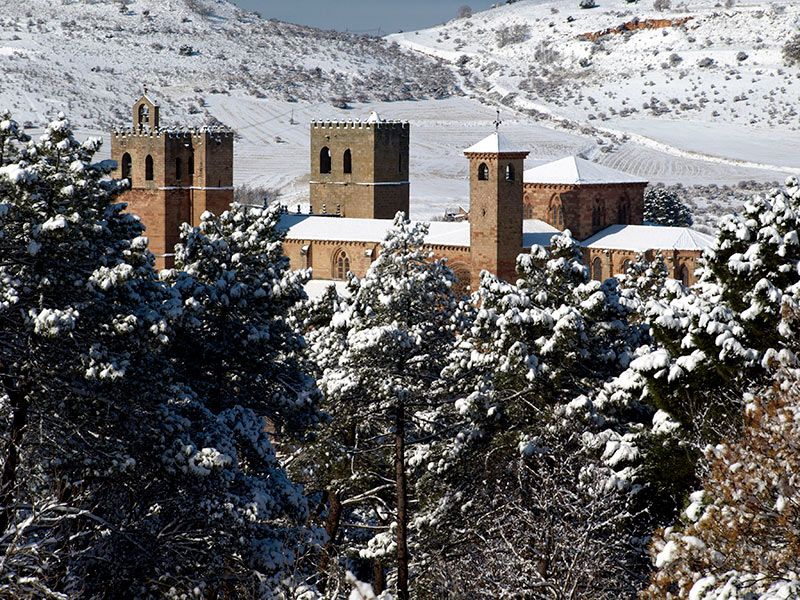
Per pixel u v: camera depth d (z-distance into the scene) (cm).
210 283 11788
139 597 8838
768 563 6194
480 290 12975
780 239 10312
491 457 11300
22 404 8775
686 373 9475
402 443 10806
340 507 11856
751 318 9775
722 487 6462
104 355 8794
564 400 11656
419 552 11138
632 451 9669
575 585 8644
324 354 12312
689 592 6297
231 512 8838
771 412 6575
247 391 11400
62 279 8994
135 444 9056
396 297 12225
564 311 11600
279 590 8581
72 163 9281
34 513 7519
